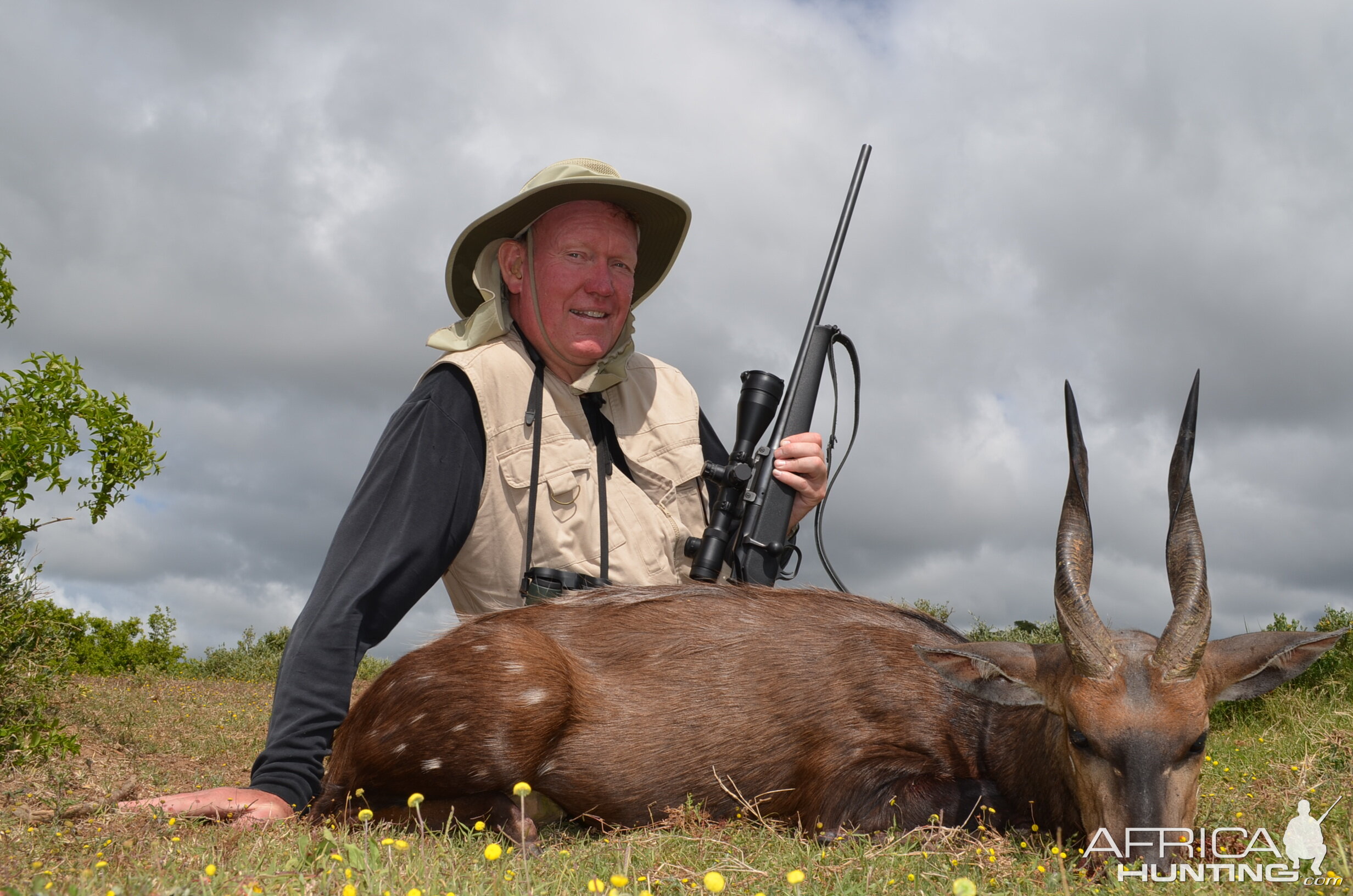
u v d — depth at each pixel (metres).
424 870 2.91
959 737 4.14
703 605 4.55
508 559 4.93
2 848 3.33
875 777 4.10
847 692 4.24
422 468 4.66
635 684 4.32
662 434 5.41
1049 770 3.82
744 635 4.43
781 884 3.00
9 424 7.00
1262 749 6.44
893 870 3.17
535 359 5.12
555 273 5.05
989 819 3.94
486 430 4.88
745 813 4.16
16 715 6.21
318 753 4.11
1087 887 3.05
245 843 3.31
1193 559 3.38
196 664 18.59
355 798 4.25
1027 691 3.73
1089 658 3.37
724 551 5.11
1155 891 2.94
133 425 7.70
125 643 17.61
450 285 5.39
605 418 5.34
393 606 4.48
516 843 3.88
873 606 4.65
